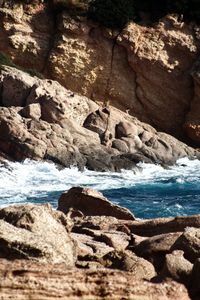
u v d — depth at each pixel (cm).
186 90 6362
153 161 5175
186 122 6275
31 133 4812
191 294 891
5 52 6378
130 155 5041
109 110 5475
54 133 4897
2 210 1093
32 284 718
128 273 785
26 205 1125
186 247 1109
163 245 1216
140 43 6353
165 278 938
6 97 5422
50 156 4700
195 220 1521
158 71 6359
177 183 4431
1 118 4859
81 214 1827
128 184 4356
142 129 5591
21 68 6219
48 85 5453
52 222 1079
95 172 4731
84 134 5141
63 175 4556
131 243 1412
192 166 5294
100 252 1280
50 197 3728
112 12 6338
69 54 6344
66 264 870
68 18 6378
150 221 1569
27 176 4459
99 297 738
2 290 707
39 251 891
